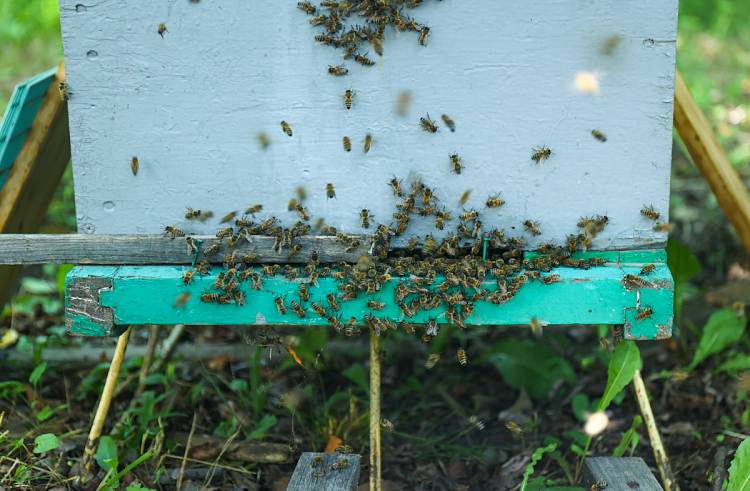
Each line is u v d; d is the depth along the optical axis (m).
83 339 1.19
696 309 1.22
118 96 0.91
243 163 0.92
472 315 0.91
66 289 0.91
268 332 0.94
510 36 0.89
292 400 1.08
